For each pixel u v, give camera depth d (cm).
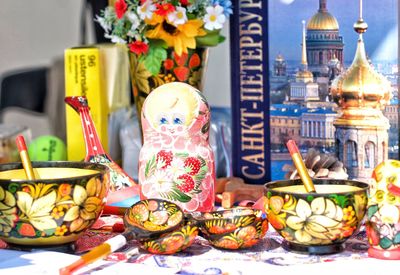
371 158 105
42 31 153
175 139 93
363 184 83
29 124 154
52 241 81
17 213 79
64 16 151
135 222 84
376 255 79
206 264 78
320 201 78
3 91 155
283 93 110
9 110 155
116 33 107
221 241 82
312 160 102
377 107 104
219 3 106
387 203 78
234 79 114
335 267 75
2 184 79
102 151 104
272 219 81
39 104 154
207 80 146
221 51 145
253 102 113
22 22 154
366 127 104
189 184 92
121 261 80
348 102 105
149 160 94
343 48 106
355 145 105
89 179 81
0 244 86
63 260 78
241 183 110
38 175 91
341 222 78
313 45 107
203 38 107
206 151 94
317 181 86
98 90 120
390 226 78
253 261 79
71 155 120
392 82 104
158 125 93
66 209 80
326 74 107
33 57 154
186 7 105
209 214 88
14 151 132
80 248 85
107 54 124
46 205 79
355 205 79
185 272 75
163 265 78
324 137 108
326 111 107
